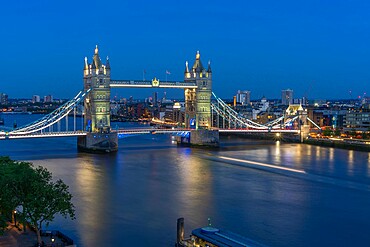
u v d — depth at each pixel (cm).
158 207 12212
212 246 8425
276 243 9594
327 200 13250
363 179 16612
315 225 10825
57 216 11106
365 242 9750
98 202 12638
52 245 8600
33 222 8625
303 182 15912
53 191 8612
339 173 17862
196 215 11494
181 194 13775
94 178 16200
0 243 8700
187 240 9144
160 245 9381
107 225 10594
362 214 11800
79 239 9662
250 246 8256
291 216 11525
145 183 15400
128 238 9762
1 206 8962
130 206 12275
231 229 10425
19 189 8775
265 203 12781
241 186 15075
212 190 14400
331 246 9494
